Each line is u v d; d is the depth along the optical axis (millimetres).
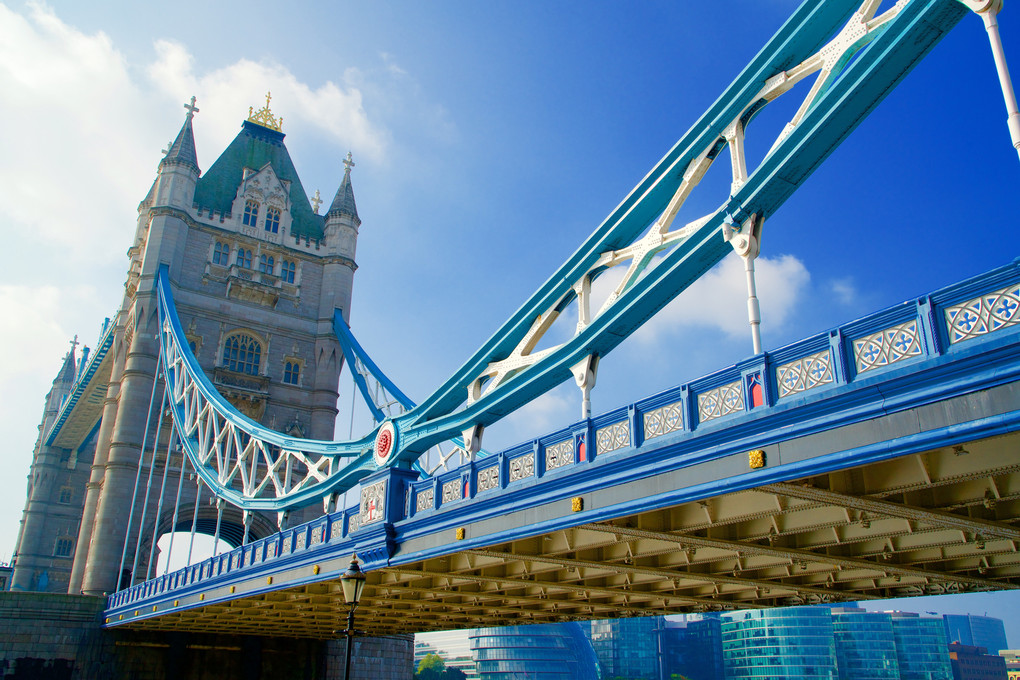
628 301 19281
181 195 67125
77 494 95438
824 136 15703
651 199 20594
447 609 33250
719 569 22906
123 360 65562
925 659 196375
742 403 14109
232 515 61969
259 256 69750
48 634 48406
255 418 65062
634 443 16266
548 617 36094
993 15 12219
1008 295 10547
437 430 25594
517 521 19234
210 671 51594
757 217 16625
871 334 12211
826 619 186500
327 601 33469
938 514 15203
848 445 12203
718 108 19000
